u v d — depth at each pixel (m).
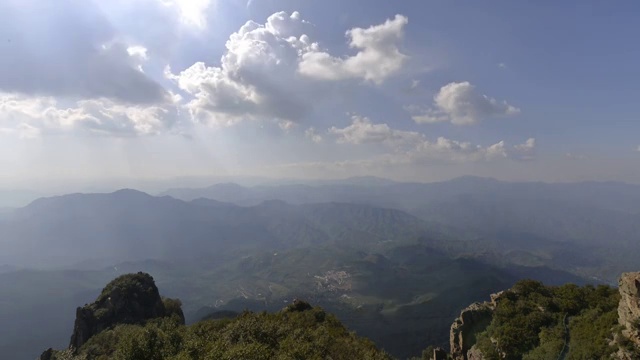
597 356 56.12
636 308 54.34
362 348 65.38
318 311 90.12
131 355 47.59
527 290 86.00
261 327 59.62
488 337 76.00
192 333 61.84
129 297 98.50
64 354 73.00
